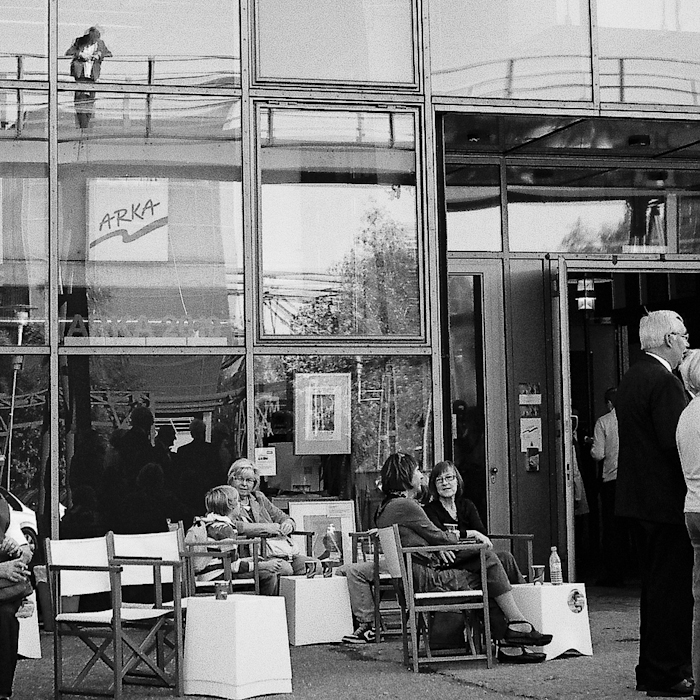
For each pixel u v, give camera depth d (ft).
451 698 23.18
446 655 28.25
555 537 41.86
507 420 42.04
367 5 37.04
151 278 35.04
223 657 23.81
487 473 41.65
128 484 34.27
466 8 37.52
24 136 34.63
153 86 35.45
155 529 34.32
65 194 34.71
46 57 34.94
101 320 34.58
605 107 38.06
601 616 34.60
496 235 42.65
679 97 38.68
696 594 20.89
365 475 35.99
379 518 27.89
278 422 35.47
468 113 37.37
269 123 36.17
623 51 38.40
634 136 40.78
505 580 27.14
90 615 24.45
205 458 34.86
